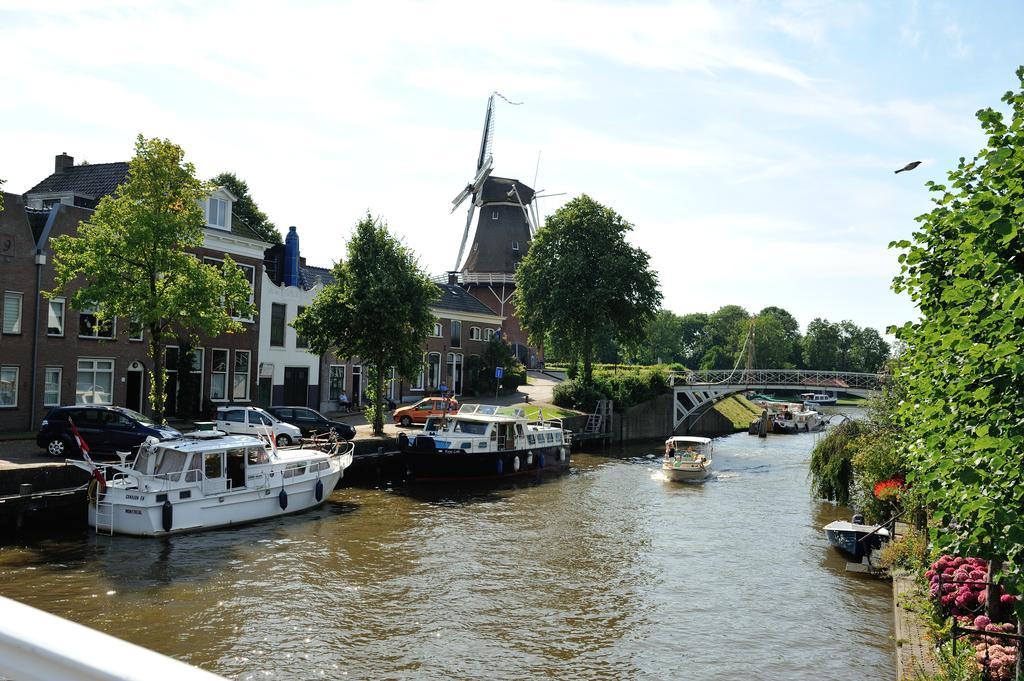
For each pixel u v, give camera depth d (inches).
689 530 1001.5
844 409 3791.8
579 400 2234.3
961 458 328.2
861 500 1058.1
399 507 1095.6
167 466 882.1
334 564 778.2
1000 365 287.4
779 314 6018.7
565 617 655.8
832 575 797.2
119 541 823.1
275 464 991.6
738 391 2522.1
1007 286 277.4
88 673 44.8
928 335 332.2
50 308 1257.4
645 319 2351.1
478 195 3341.5
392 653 565.3
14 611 52.2
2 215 1189.1
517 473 1466.5
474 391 2380.7
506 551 861.2
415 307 1480.1
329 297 1449.3
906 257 394.0
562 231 2294.5
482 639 599.5
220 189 1551.4
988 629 493.0
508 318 3115.2
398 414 1664.6
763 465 1732.3
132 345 1384.1
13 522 816.3
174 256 1107.9
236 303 1184.2
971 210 305.4
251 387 1627.7
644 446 2176.4
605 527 1005.8
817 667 565.6
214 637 577.6
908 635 552.7
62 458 959.0
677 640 612.7
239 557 786.8
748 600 713.6
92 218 1110.4
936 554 349.7
